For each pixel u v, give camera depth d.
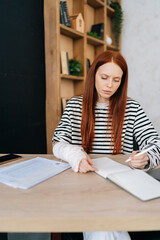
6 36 1.85
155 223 0.54
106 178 0.80
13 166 0.92
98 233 0.67
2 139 1.88
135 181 0.74
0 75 1.82
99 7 2.99
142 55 3.22
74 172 0.87
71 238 0.78
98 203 0.61
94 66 1.21
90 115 1.26
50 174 0.83
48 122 2.28
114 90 1.18
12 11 1.89
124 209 0.58
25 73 2.08
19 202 0.61
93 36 2.77
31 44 2.12
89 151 1.30
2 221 0.52
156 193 0.67
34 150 2.24
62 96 2.59
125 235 0.68
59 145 1.03
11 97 1.94
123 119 1.28
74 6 2.57
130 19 3.25
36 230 0.52
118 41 3.26
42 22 2.24
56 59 2.12
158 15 3.04
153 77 3.18
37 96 2.24
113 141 1.28
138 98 3.32
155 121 3.22
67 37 2.53
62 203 0.60
